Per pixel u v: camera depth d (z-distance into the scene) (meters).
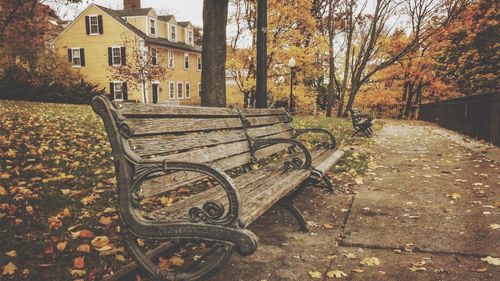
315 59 26.56
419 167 7.05
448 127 17.14
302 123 16.66
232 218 2.24
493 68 23.36
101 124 11.03
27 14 22.52
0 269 2.77
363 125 12.70
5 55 23.38
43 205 4.06
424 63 30.53
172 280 2.28
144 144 2.58
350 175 6.24
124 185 2.38
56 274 2.75
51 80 25.83
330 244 3.41
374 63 35.53
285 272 2.87
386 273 2.86
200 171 2.29
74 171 5.45
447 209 4.40
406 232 3.69
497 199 4.81
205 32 7.60
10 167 5.31
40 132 8.41
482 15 22.05
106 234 3.47
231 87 34.66
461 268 2.93
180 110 3.15
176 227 2.29
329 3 25.39
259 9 6.84
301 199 4.86
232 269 2.91
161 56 38.66
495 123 10.31
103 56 36.78
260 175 3.91
